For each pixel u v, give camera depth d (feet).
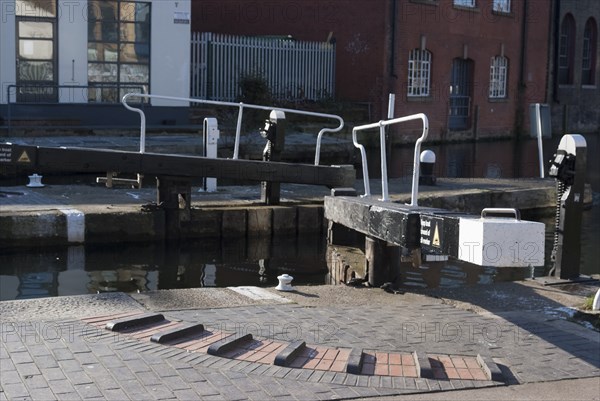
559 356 20.35
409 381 18.10
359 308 24.23
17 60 65.98
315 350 19.76
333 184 41.88
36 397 16.19
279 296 25.44
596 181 68.85
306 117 80.59
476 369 19.11
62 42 67.26
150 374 17.66
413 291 26.91
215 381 17.49
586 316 23.93
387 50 87.04
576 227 28.48
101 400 16.20
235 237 41.50
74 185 47.62
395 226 25.03
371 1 86.99
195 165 39.27
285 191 48.65
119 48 69.56
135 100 70.38
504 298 26.00
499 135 105.70
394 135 87.97
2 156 36.14
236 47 81.15
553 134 114.52
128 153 38.09
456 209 49.26
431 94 94.02
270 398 16.78
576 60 119.34
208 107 76.95
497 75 105.40
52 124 66.33
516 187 54.13
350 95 88.89
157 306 23.30
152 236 39.24
